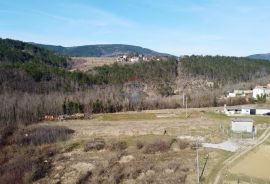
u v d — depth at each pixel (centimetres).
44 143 9956
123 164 8088
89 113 14725
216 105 16338
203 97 17038
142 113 14425
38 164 8112
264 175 7025
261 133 10306
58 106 14450
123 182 7038
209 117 12838
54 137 10312
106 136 10575
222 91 19325
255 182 6675
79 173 7600
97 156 8775
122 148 9312
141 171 7538
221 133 10362
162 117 13262
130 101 16300
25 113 13100
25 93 15062
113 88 18400
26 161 8250
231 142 9438
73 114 14525
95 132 11062
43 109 14012
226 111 13762
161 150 8988
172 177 7062
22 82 16200
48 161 8431
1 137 10219
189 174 7256
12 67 17500
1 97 13725
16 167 7838
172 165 7731
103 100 15825
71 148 9469
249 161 7900
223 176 7006
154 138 10031
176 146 9312
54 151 9212
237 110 13700
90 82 19125
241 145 9119
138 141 9738
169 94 19138
